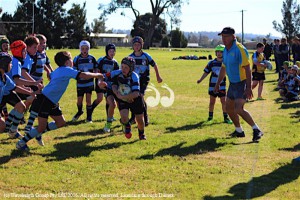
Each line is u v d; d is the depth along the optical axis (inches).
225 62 322.7
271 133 351.9
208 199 207.2
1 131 289.0
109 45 388.8
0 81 284.4
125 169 251.6
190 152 291.1
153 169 251.6
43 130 293.4
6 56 282.2
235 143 317.7
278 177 238.8
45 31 2800.2
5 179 231.9
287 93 538.9
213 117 424.8
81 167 254.7
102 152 289.3
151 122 395.9
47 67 402.0
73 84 711.1
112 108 351.6
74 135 340.5
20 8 2775.6
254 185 225.8
